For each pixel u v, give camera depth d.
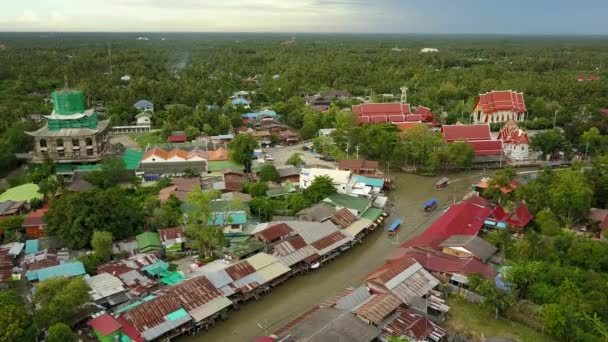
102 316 63.19
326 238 87.88
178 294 67.12
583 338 59.75
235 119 181.00
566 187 94.44
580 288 68.81
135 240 86.31
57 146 134.12
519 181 116.56
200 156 133.50
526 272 69.94
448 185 126.69
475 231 90.88
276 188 112.56
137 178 120.56
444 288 73.94
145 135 174.88
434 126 183.62
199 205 84.06
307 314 65.62
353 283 79.38
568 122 183.75
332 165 137.50
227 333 66.12
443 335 62.12
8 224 89.06
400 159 137.00
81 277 69.56
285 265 79.00
